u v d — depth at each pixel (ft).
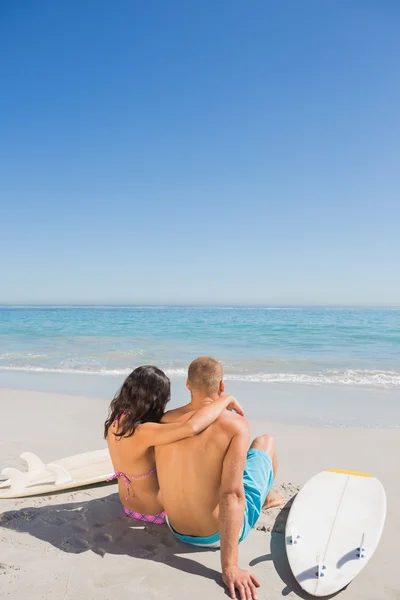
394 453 16.37
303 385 31.27
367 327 90.63
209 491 8.86
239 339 65.57
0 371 36.73
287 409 24.23
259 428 19.97
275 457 11.00
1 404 24.44
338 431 19.38
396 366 40.24
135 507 10.72
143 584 8.42
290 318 139.23
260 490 9.64
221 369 9.19
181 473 8.96
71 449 16.63
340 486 11.33
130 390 9.46
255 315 172.14
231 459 8.35
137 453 9.55
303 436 18.63
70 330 81.76
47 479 13.10
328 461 15.51
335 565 8.79
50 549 9.62
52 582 8.45
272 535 10.25
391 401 26.27
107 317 143.74
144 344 58.03
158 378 9.52
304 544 9.39
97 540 10.00
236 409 9.23
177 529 9.75
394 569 9.06
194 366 9.15
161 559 9.25
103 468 13.74
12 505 11.82
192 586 8.38
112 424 9.95
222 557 8.45
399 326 93.91
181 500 9.15
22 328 86.89
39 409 23.25
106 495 12.38
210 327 90.94
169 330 82.02
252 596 8.06
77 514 11.27
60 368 38.22
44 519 11.02
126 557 9.32
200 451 8.71
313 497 10.90
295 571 8.66
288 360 43.73
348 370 37.45
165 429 8.88
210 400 9.08
